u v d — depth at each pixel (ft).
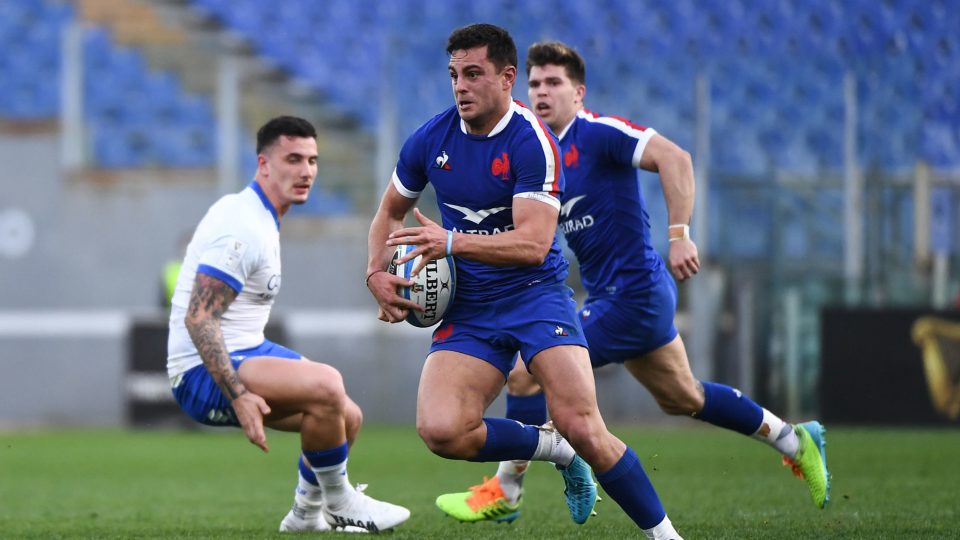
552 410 51.55
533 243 51.19
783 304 156.04
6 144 172.76
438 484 91.30
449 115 54.90
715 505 72.90
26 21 197.77
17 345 171.12
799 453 66.44
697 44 184.14
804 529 60.39
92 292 171.53
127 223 171.53
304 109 191.21
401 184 57.06
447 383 52.75
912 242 156.97
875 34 178.29
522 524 65.41
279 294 166.20
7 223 172.55
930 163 169.48
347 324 165.07
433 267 54.19
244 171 184.55
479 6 191.01
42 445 134.31
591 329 66.80
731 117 173.68
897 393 136.87
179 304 61.46
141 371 152.76
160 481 96.94
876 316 137.39
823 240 160.25
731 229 160.04
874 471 92.32
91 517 72.33
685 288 156.15
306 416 59.67
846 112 165.68
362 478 96.22
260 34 197.98
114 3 199.52
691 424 157.58
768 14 183.21
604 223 66.08
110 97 190.19
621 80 174.60
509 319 53.26
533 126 52.49
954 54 174.29
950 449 111.04
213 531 63.36
